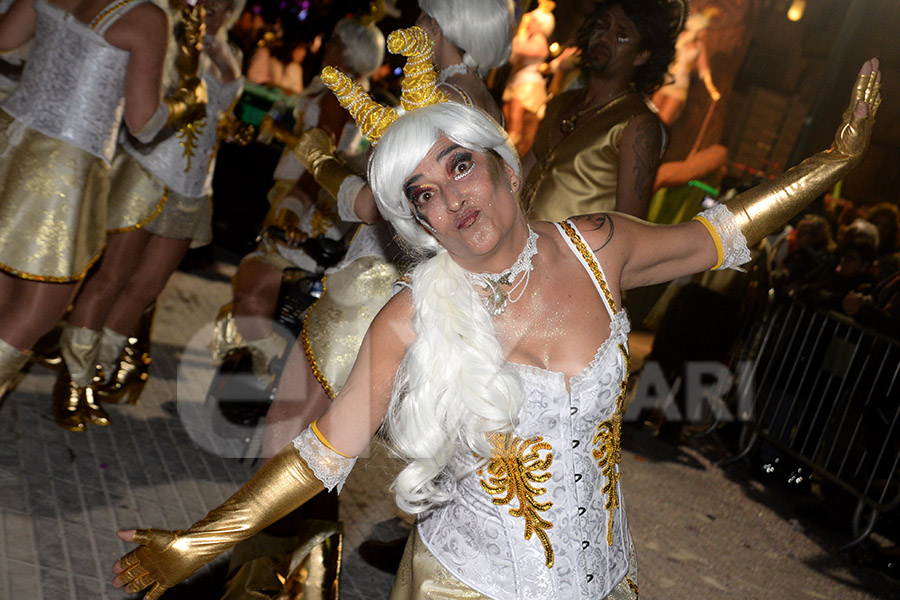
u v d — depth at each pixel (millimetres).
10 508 2859
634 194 3314
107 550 2805
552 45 7922
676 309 6008
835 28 9742
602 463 1734
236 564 2531
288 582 2525
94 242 3225
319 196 3738
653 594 3572
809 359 5398
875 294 5172
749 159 10250
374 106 1729
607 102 3404
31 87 3086
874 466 4805
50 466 3230
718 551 4238
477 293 1672
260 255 3836
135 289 3824
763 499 5230
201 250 6902
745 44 9734
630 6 3285
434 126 1586
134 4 3055
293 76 9547
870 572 4488
